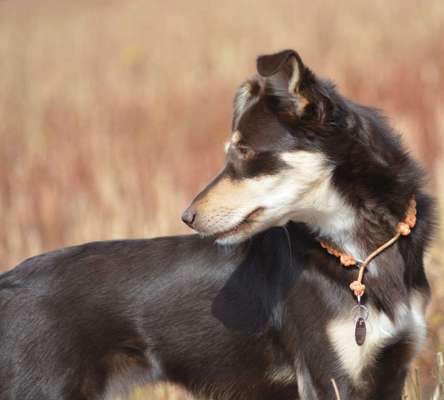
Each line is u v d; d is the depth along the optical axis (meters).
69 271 10.34
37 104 35.12
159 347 10.25
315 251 9.69
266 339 9.98
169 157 25.59
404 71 32.41
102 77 39.09
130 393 10.59
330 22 43.94
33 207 21.73
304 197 9.62
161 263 10.34
